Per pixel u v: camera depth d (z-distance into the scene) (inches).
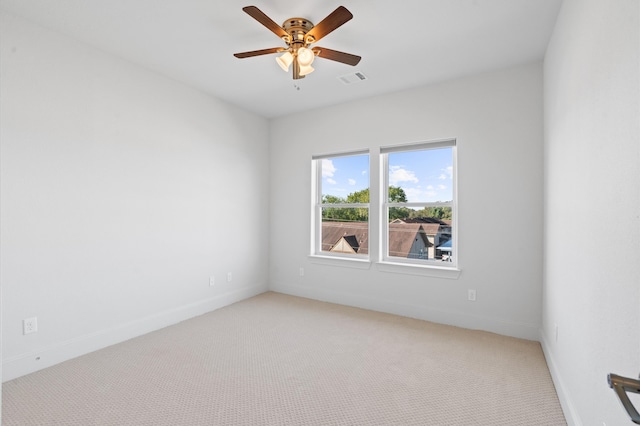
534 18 89.5
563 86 80.8
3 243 87.2
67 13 88.5
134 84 117.7
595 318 56.3
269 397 80.1
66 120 99.6
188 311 136.6
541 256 113.7
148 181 122.4
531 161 115.2
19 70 90.0
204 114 144.3
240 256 163.5
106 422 70.6
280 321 133.0
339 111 157.9
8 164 88.1
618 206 46.7
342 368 94.7
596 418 55.4
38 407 75.4
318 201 171.3
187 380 87.6
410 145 140.6
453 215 132.6
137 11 87.8
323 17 90.4
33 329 92.3
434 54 109.7
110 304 110.4
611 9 49.3
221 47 106.8
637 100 40.8
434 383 86.7
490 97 122.1
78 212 102.4
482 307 124.0
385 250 149.3
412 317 138.1
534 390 83.7
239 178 162.9
